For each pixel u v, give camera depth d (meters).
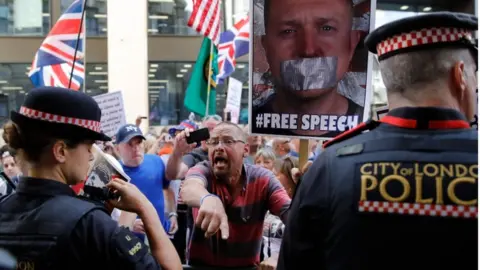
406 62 1.56
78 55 6.71
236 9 17.72
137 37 17.84
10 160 5.46
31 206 1.81
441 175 1.47
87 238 1.74
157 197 4.72
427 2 10.52
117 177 2.15
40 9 18.42
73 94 1.88
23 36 18.42
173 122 19.20
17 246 1.75
